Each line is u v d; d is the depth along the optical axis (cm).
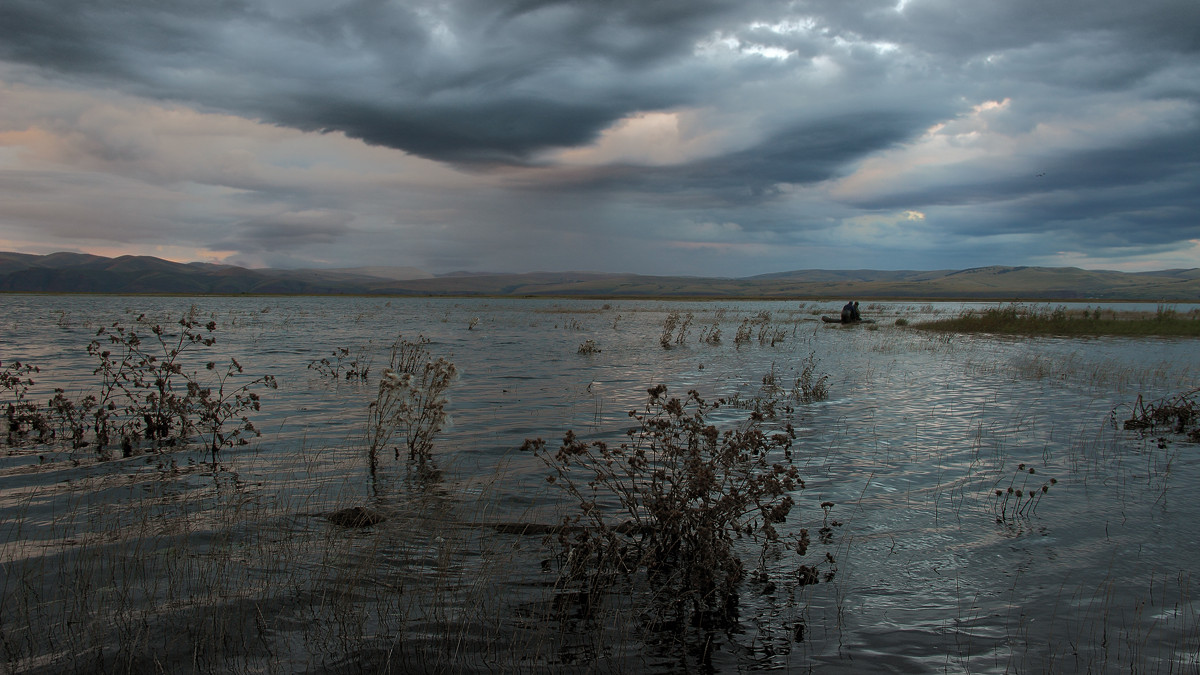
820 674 321
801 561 466
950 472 697
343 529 507
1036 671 324
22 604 373
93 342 876
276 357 1741
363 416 980
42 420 852
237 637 343
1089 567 451
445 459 738
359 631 352
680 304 9675
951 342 2459
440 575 423
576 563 435
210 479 649
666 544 461
